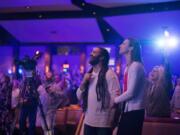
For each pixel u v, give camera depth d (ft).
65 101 21.77
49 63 53.72
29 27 48.67
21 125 18.37
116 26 44.52
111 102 10.34
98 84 10.38
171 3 37.63
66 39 51.93
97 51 10.66
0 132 21.42
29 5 39.27
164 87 15.76
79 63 52.65
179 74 43.11
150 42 46.55
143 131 15.15
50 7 40.96
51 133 20.25
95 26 45.34
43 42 54.44
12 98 21.77
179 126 14.84
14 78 24.21
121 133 10.14
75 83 38.42
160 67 16.08
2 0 37.99
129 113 10.07
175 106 23.07
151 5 38.86
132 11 40.19
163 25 40.91
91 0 36.94
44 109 20.06
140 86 10.14
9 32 51.29
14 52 55.31
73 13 43.65
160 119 15.10
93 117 10.43
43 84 19.77
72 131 22.53
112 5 39.70
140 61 10.39
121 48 10.55
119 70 43.37
